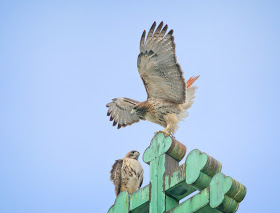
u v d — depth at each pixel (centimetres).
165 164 1007
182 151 1023
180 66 1703
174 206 971
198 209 868
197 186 920
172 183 961
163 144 1028
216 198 840
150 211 982
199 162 914
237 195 830
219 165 912
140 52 1759
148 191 1007
